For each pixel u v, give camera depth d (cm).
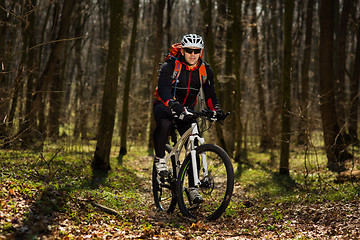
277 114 1627
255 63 1720
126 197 578
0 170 545
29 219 336
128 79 1324
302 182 852
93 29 2356
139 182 792
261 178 927
